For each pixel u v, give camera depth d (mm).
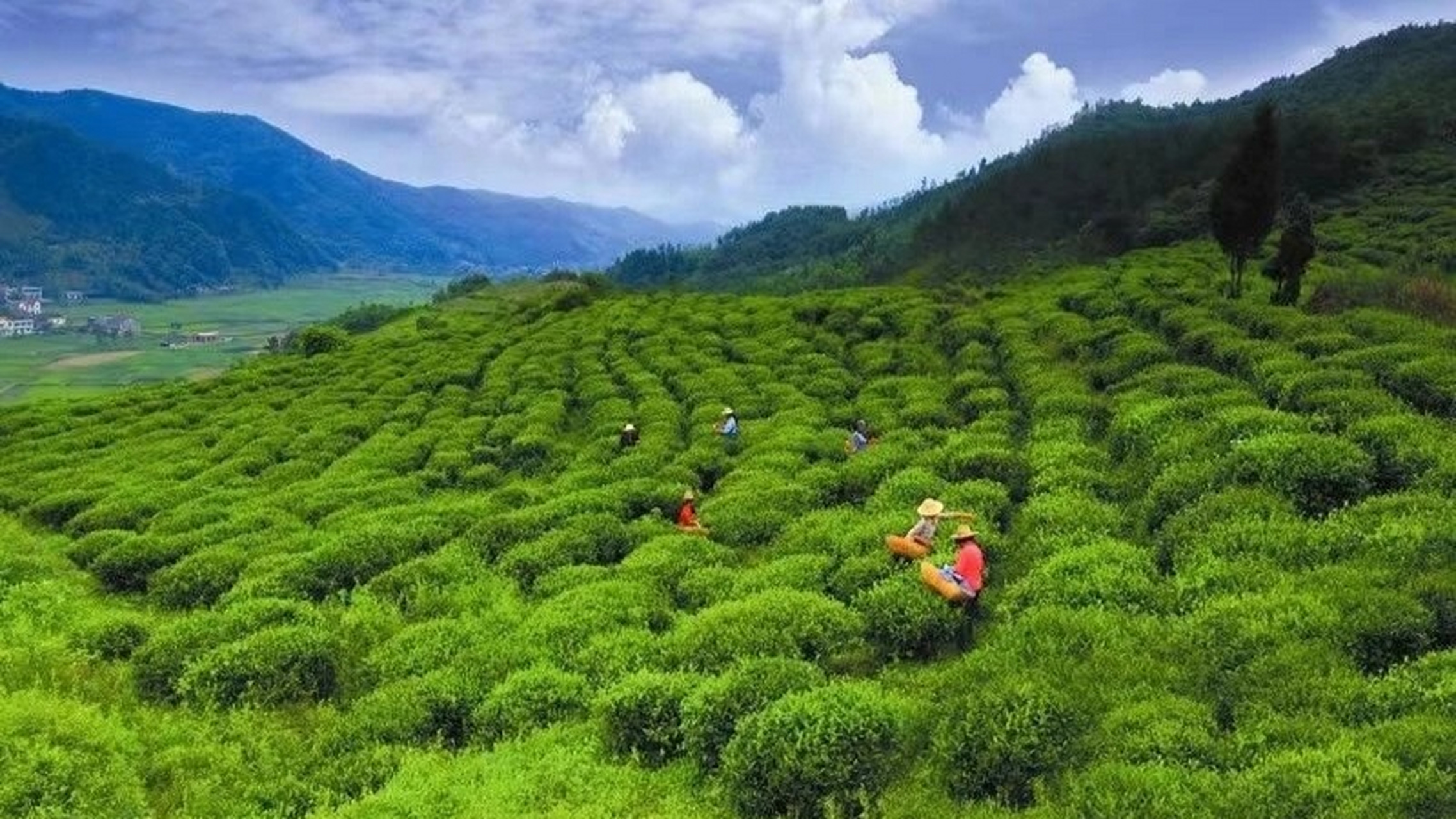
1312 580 14078
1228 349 30625
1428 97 114500
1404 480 18141
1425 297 36562
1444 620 12508
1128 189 109562
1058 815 9953
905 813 10719
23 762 11758
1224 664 12539
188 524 26453
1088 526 18984
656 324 55188
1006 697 11508
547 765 12836
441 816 11641
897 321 49438
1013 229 122125
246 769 13438
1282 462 18219
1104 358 35656
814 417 33438
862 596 16500
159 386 53938
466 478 31562
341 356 57188
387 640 18156
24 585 21688
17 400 178000
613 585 18578
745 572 19031
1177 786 9695
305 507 27484
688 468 29047
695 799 11953
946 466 24625
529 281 123938
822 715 11492
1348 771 9430
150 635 18078
